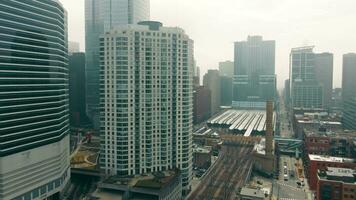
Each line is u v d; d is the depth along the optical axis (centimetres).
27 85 18450
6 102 17150
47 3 19838
